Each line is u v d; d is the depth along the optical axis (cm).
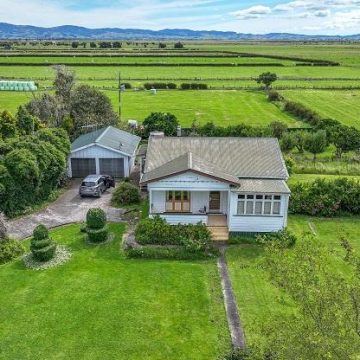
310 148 5038
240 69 14838
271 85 11144
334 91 10438
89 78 11962
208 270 2725
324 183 3681
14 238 3064
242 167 3347
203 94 10094
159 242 3023
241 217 3119
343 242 1677
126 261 2822
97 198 3928
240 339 2078
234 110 8306
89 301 2364
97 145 4331
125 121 6775
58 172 3891
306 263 1585
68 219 3456
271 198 3083
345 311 1391
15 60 15950
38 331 2116
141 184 3164
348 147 5066
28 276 2603
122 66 15212
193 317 2245
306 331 1389
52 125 5550
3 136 4438
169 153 3588
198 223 3164
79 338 2073
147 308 2314
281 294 2438
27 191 3559
